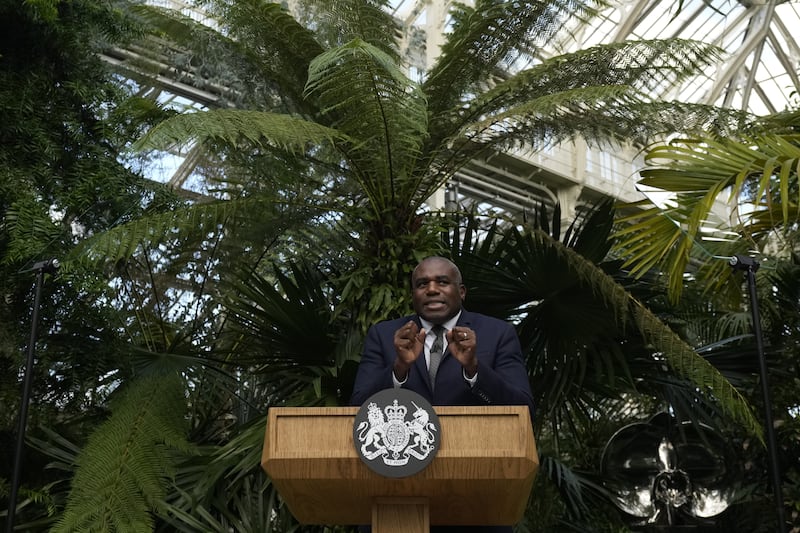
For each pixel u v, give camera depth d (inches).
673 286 179.8
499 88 225.5
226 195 283.9
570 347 202.8
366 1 233.6
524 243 195.3
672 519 278.1
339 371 183.6
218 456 183.6
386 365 91.0
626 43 222.5
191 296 264.1
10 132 215.8
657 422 283.9
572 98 197.8
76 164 223.8
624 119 229.6
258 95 252.1
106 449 170.4
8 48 226.5
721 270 215.9
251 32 233.8
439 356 89.5
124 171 232.1
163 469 172.4
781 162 163.6
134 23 250.5
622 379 215.3
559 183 575.2
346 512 66.4
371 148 211.5
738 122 227.1
